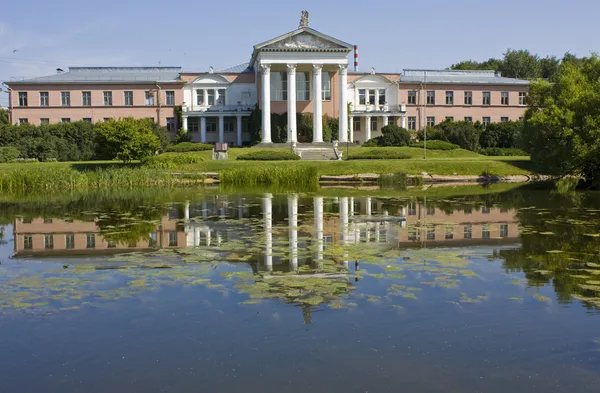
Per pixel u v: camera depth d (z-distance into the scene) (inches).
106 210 991.6
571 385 276.5
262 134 2576.3
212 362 304.2
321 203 1077.1
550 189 1369.3
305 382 280.8
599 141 1282.0
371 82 2962.6
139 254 581.3
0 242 665.0
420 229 739.4
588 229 724.0
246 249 601.6
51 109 2933.1
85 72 3105.3
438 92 3110.2
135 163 1964.8
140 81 2940.5
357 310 382.9
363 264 522.0
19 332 349.1
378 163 1813.5
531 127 1478.8
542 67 4557.1
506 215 872.3
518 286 442.0
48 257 573.9
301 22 2600.9
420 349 317.7
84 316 376.8
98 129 1921.8
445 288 435.8
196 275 481.7
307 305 394.0
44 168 1659.7
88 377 289.3
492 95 3157.0
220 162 1898.4
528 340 330.0
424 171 1732.3
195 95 2957.7
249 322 361.4
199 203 1095.0
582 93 1328.7
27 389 277.4
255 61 2797.7
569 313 375.9
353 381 281.3
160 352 317.7
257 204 1066.7
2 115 3764.8
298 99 2827.3
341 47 2559.1
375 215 890.7
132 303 402.9
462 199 1140.5
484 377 284.8
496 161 1846.7
